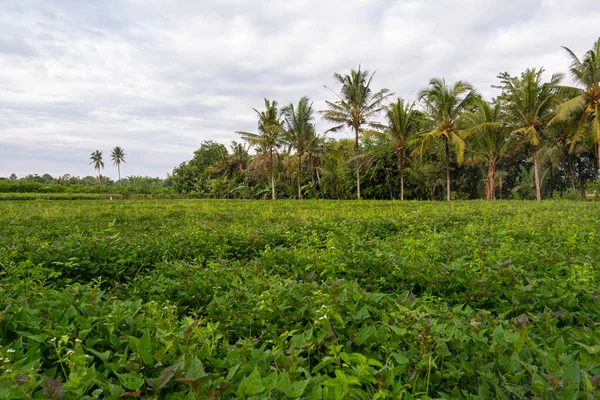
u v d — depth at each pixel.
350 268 4.54
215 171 53.03
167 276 4.38
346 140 42.94
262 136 35.28
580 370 2.07
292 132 33.44
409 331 2.43
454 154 33.59
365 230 8.81
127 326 2.56
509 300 3.63
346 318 2.76
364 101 30.88
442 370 2.20
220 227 8.75
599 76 21.83
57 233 7.97
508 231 7.41
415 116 36.72
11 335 2.51
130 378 1.81
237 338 2.91
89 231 8.22
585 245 5.98
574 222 9.42
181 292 3.75
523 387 2.03
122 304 2.78
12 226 8.95
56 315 2.64
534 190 35.19
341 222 9.06
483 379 2.10
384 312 2.77
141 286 4.11
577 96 22.64
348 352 2.38
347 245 5.70
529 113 25.78
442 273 4.11
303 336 2.37
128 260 5.11
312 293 3.32
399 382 1.94
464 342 2.42
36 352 2.22
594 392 1.84
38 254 4.92
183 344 2.29
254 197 46.03
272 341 2.56
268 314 2.89
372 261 4.53
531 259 4.93
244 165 52.03
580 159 32.84
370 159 34.75
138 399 1.84
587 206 16.62
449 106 27.75
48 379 1.76
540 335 2.77
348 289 3.26
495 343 2.33
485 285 3.81
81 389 1.77
